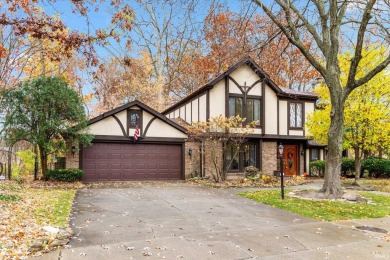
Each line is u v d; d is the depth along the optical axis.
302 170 22.70
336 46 12.26
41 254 5.59
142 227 7.59
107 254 5.70
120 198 11.62
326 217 9.18
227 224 8.13
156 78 30.75
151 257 5.62
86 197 11.69
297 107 21.86
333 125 12.52
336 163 12.51
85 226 7.53
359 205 11.07
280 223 8.39
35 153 17.30
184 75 30.81
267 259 5.73
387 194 14.10
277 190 14.55
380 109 15.80
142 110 18.45
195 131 17.36
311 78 28.08
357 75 15.78
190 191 13.91
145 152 18.58
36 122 15.41
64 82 16.28
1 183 14.03
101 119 17.56
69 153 16.95
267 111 20.72
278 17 13.28
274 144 21.39
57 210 9.09
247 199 12.05
